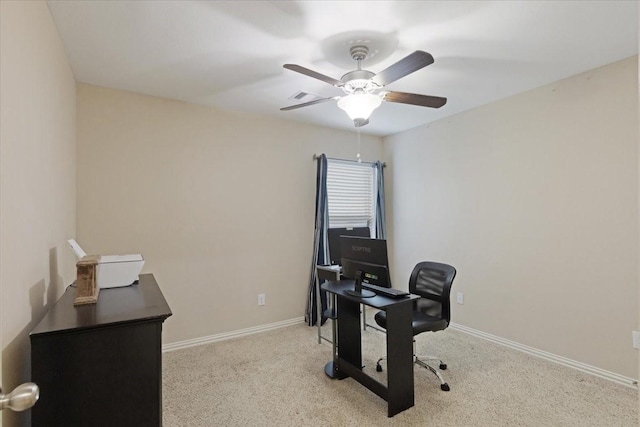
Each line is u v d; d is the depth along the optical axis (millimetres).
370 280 2453
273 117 3830
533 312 3041
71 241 1850
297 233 4004
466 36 2131
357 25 1995
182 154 3273
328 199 4328
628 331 2465
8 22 1145
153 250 3121
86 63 2459
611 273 2553
